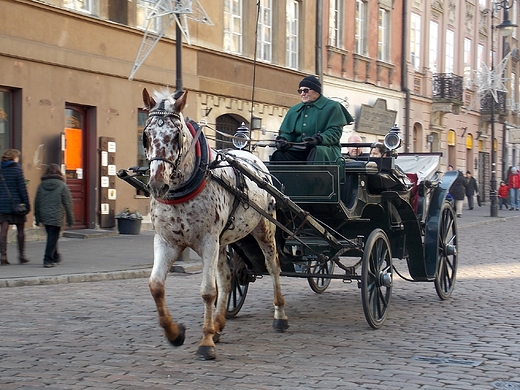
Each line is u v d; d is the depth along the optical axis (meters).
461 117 43.00
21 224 13.67
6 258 13.53
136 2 20.92
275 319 8.45
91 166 19.75
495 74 45.16
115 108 20.27
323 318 9.22
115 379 6.29
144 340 7.78
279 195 7.71
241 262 9.05
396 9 35.09
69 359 6.95
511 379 6.41
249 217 7.90
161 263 6.97
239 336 8.11
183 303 10.15
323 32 29.41
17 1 17.22
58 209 13.26
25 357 7.00
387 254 8.98
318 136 8.90
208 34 23.28
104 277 12.62
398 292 11.47
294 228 9.16
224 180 7.33
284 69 26.92
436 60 39.84
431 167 11.62
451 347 7.60
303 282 12.47
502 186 39.81
